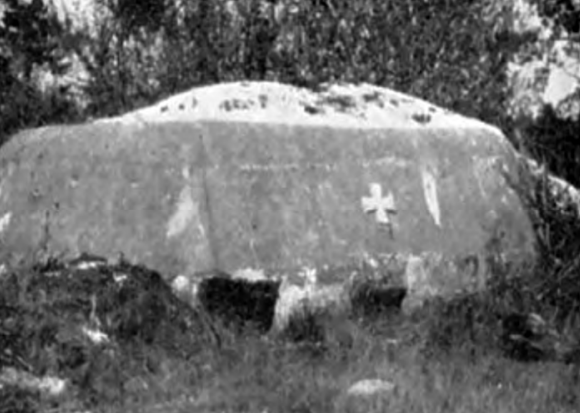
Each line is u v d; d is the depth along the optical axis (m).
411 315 9.62
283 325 9.38
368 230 10.11
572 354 8.71
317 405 7.23
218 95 10.61
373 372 7.95
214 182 9.91
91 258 9.67
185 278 9.50
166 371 8.01
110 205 9.91
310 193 10.09
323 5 15.22
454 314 9.42
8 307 8.54
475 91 15.05
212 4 15.20
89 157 10.20
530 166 11.76
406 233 10.23
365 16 15.20
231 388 7.61
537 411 7.24
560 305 9.63
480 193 10.75
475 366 8.25
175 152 10.00
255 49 15.07
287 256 9.75
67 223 9.96
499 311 9.34
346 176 10.28
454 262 10.22
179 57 15.05
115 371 7.95
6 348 8.01
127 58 15.20
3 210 10.41
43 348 8.13
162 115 10.45
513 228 10.70
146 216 9.80
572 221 10.94
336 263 9.84
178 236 9.69
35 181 10.35
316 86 11.33
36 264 9.63
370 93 11.29
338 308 9.57
